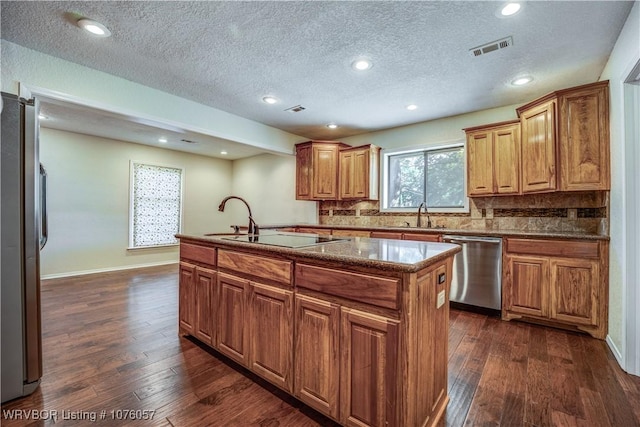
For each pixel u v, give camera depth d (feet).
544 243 8.69
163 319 9.27
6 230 5.19
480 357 6.90
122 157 17.10
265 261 5.56
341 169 15.25
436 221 13.17
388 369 3.93
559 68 8.48
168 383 5.83
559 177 8.67
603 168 7.95
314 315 4.76
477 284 9.90
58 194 14.92
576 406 5.12
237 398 5.38
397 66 8.51
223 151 19.61
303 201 17.65
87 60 8.27
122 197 17.12
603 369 6.34
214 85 9.92
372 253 4.61
